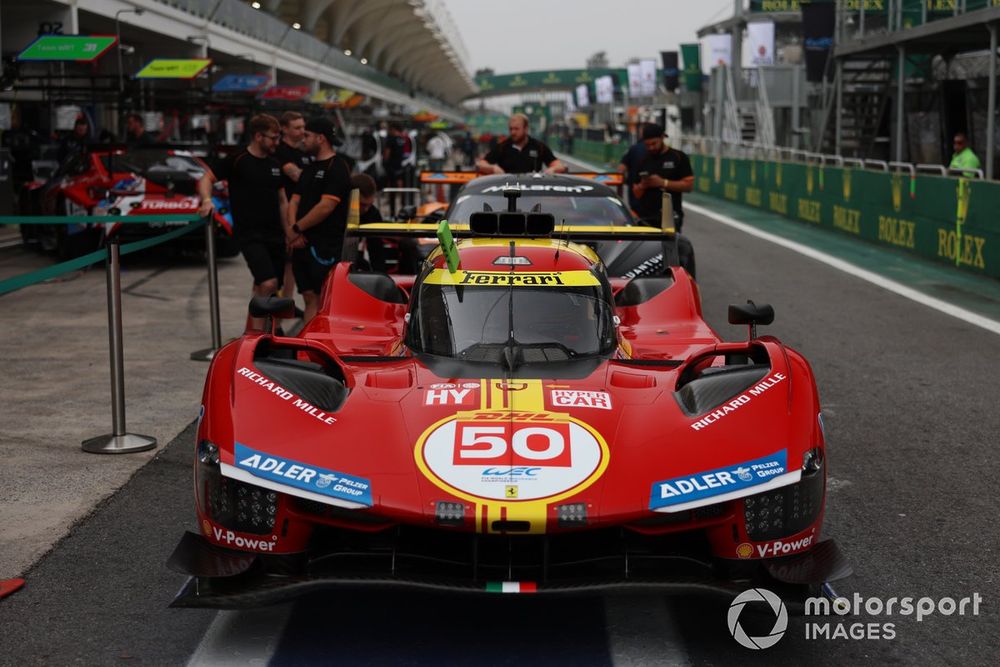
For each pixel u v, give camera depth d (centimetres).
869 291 1203
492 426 379
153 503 513
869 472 571
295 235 827
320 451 365
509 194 589
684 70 4741
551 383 420
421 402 400
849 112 2706
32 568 433
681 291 625
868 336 941
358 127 3569
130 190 1336
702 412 392
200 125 2092
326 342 554
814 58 2734
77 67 2170
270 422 376
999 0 1800
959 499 528
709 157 2972
